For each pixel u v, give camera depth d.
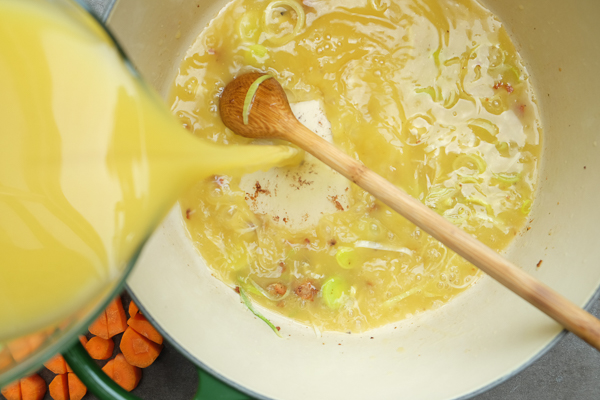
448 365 0.44
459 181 0.46
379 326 0.47
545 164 0.47
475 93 0.47
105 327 0.50
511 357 0.42
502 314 0.45
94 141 0.37
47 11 0.37
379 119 0.46
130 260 0.36
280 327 0.48
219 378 0.42
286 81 0.47
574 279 0.43
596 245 0.43
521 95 0.47
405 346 0.47
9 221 0.37
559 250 0.45
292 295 0.48
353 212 0.47
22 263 0.37
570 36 0.45
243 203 0.48
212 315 0.47
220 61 0.48
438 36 0.46
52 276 0.37
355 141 0.46
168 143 0.39
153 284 0.44
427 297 0.47
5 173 0.37
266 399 0.41
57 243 0.37
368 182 0.40
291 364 0.46
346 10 0.47
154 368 0.51
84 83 0.37
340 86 0.47
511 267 0.38
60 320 0.36
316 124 0.47
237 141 0.47
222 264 0.48
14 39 0.36
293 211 0.47
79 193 0.37
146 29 0.45
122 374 0.50
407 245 0.47
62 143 0.37
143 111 0.38
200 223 0.48
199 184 0.48
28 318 0.36
